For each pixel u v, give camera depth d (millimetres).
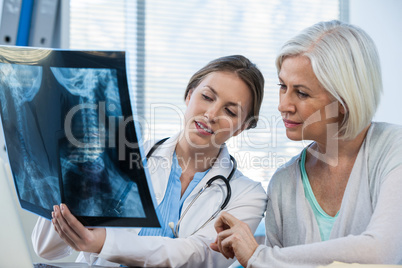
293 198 1113
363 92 972
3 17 2260
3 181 751
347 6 3146
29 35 2383
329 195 1078
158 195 1147
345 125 1005
